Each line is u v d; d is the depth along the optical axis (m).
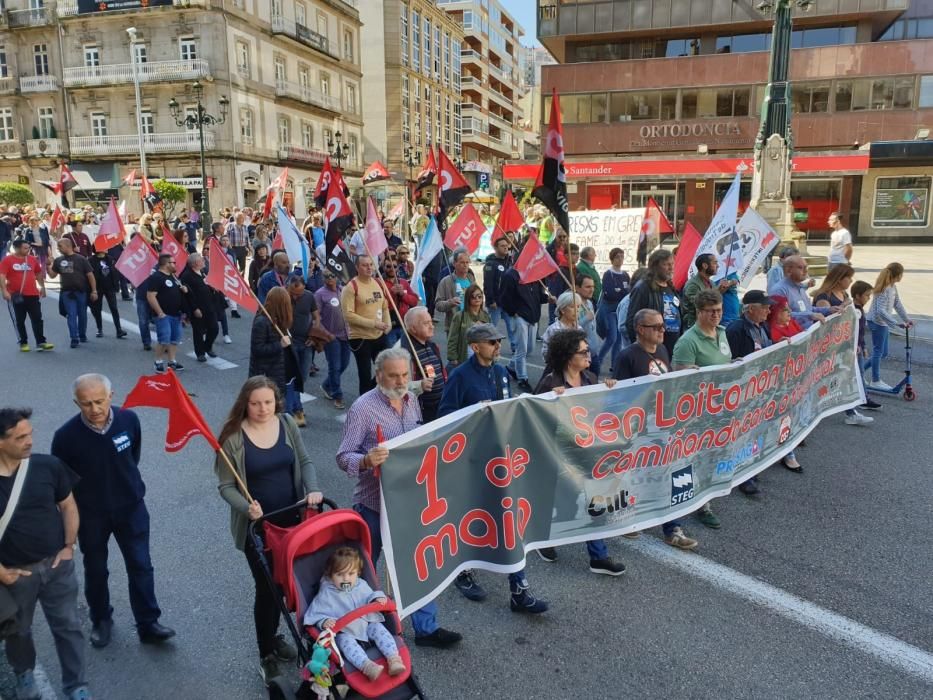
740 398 5.53
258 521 3.56
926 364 10.51
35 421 7.91
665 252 7.57
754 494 6.04
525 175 38.94
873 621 4.25
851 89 36.28
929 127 35.50
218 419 8.12
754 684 3.69
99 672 3.80
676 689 3.65
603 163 37.03
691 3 36.88
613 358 9.75
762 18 36.00
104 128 43.47
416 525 3.84
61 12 42.50
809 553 5.08
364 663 2.96
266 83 44.03
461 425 4.01
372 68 57.31
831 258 14.42
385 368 3.93
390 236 17.38
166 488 6.21
